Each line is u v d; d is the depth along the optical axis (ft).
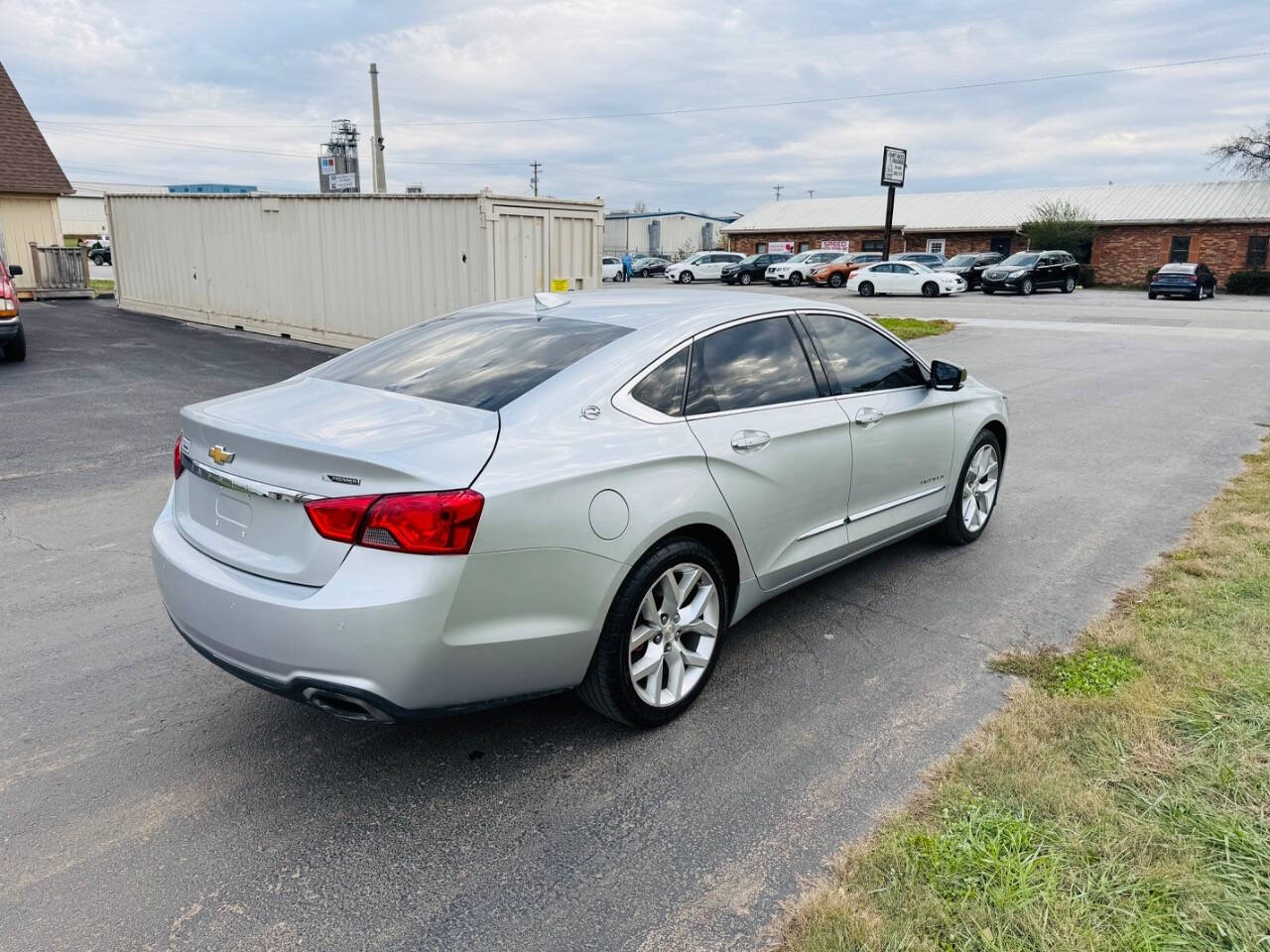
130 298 67.97
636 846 8.79
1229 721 10.34
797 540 12.55
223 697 11.73
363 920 7.84
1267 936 7.18
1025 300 96.32
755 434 11.44
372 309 45.29
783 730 10.88
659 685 10.72
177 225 59.82
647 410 10.51
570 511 9.21
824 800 9.45
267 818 9.25
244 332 55.31
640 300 12.82
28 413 30.09
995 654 12.79
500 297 39.45
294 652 8.48
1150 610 13.84
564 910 7.95
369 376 11.39
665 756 10.37
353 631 8.23
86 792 9.62
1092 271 128.98
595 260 43.65
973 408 16.65
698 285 138.62
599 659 10.02
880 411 13.82
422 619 8.33
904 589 15.33
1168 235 125.29
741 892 8.12
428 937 7.64
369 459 8.36
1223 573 15.33
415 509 8.29
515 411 9.65
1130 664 11.99
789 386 12.53
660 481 10.16
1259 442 27.04
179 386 35.86
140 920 7.80
